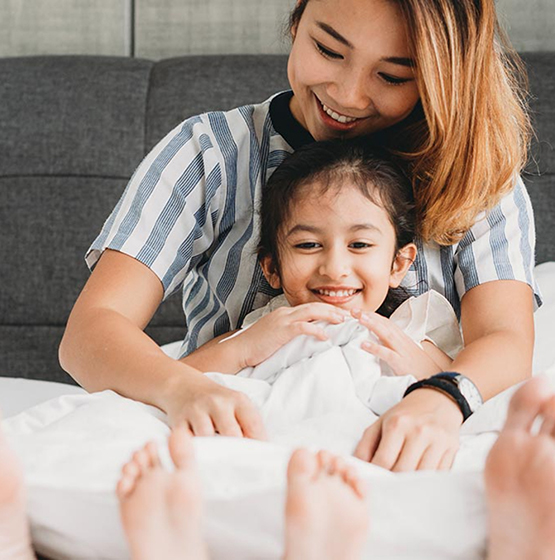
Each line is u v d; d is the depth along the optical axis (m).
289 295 1.33
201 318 1.44
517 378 1.21
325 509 0.72
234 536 0.79
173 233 1.36
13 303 2.21
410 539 0.78
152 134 2.22
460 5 1.26
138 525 0.74
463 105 1.29
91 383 1.17
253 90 2.21
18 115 2.25
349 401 1.12
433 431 0.98
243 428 1.01
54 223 2.21
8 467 0.76
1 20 2.44
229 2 2.38
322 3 1.24
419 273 1.40
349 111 1.29
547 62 2.19
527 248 1.40
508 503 0.74
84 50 2.43
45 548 0.84
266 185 1.37
